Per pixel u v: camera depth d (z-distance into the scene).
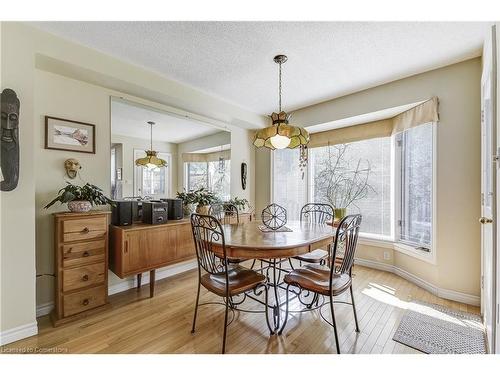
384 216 3.26
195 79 2.71
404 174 3.06
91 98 2.41
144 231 2.41
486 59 1.80
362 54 2.20
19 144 1.72
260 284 1.85
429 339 1.75
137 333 1.84
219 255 1.82
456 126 2.35
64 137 2.24
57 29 1.85
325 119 3.40
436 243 2.47
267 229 2.33
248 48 2.11
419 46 2.07
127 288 2.66
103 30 1.86
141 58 2.28
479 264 2.23
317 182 3.95
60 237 1.96
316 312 2.15
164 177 3.04
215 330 1.88
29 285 1.78
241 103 3.47
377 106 2.89
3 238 1.67
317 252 2.57
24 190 1.76
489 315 1.60
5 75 1.68
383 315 2.09
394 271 3.12
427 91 2.52
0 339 1.66
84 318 2.05
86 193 2.11
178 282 2.88
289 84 2.84
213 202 3.37
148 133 2.87
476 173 2.24
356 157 3.53
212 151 3.62
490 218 1.62
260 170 4.42
